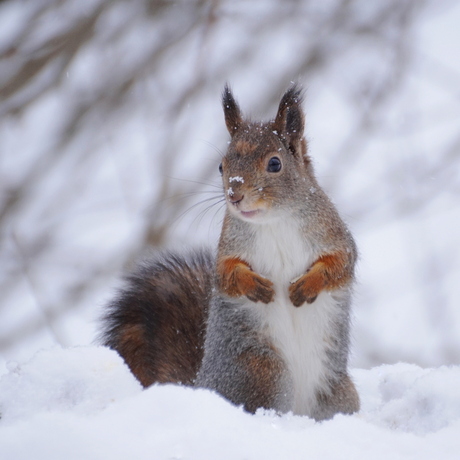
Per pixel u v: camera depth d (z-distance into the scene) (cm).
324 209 992
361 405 1020
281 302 980
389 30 1850
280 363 961
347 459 642
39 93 1688
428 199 1923
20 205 1778
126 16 1738
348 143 1975
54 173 1905
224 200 1084
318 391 992
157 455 622
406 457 650
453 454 654
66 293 1722
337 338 995
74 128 1795
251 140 987
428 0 1897
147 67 1755
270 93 1784
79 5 1614
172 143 1795
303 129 1026
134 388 783
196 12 1745
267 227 982
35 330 1648
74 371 785
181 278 1163
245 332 967
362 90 1930
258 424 688
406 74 1975
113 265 1741
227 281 973
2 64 1589
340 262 982
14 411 756
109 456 611
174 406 683
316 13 1820
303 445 660
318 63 1811
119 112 1830
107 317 1141
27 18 1612
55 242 1806
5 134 1931
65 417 671
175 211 1741
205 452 634
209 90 1816
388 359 1642
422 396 803
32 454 609
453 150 1973
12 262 1717
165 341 1094
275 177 970
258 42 1817
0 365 1216
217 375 978
